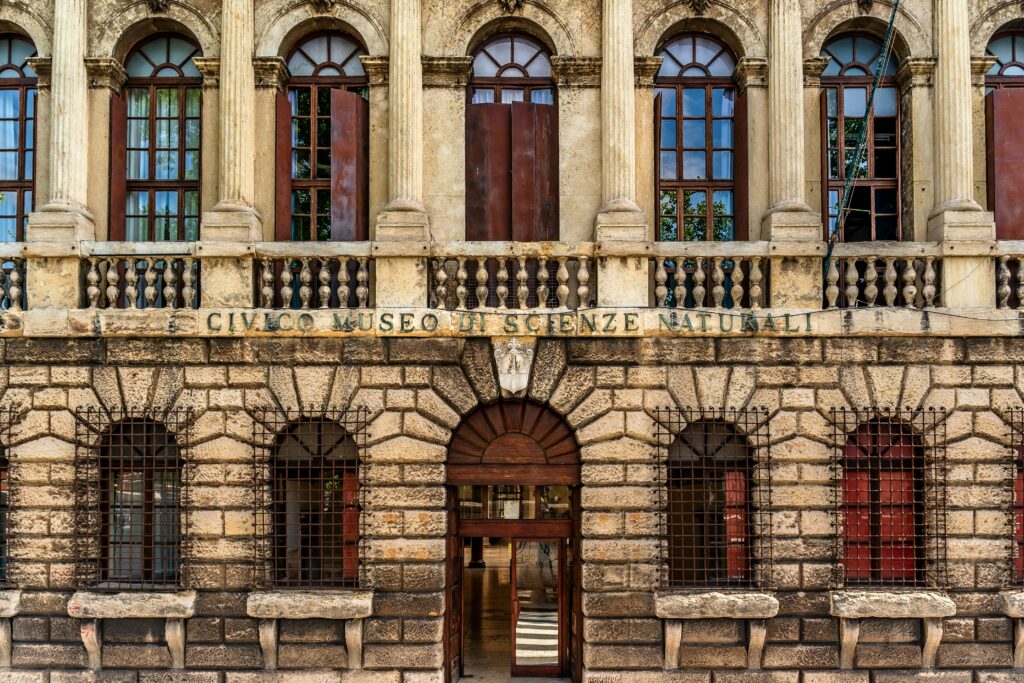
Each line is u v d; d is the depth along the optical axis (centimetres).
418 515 1196
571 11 1300
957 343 1204
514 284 1270
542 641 1280
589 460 1198
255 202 1288
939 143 1279
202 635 1184
